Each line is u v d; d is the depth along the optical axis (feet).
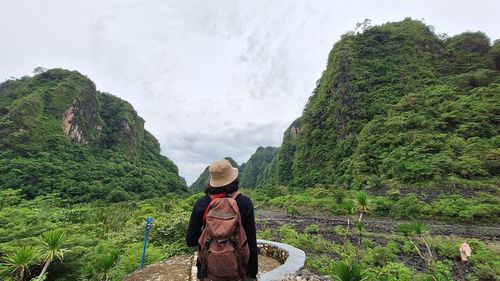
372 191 96.78
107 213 53.98
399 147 128.16
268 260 17.60
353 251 30.91
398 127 143.84
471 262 31.35
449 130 130.31
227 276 5.03
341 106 200.54
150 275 13.85
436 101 155.02
